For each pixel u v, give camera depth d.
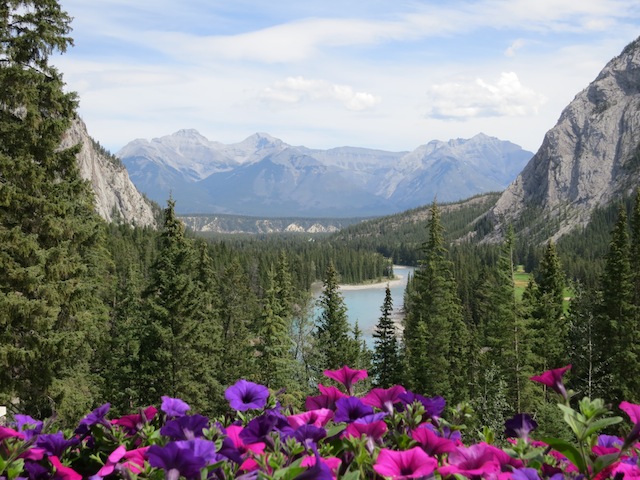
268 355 31.89
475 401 22.97
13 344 15.74
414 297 44.12
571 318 43.59
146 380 26.27
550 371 2.08
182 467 1.68
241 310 45.56
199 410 26.72
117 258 73.06
